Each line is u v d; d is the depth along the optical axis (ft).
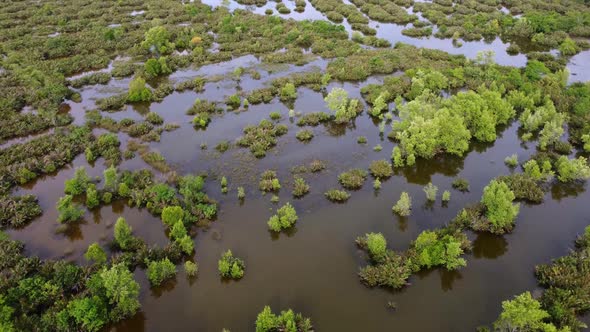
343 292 111.55
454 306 108.27
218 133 179.01
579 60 246.68
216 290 112.37
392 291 111.75
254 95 202.69
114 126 182.60
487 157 166.61
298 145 171.12
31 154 161.68
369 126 184.65
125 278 102.22
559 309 100.42
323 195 144.66
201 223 131.23
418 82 200.23
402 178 155.12
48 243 126.31
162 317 105.50
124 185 139.95
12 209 134.92
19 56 238.89
